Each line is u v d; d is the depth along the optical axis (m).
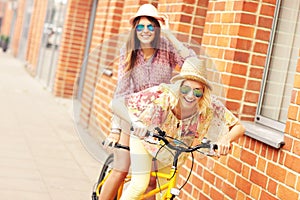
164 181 5.43
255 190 5.91
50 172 8.72
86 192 7.87
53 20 21.86
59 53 18.73
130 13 10.85
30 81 23.25
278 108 6.48
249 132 6.09
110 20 12.58
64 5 19.67
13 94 17.98
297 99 5.35
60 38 19.27
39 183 8.04
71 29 18.47
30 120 13.34
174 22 8.48
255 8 6.65
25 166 8.90
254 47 6.70
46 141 11.06
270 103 6.63
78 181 8.38
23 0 37.88
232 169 6.39
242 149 6.25
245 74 6.72
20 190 7.56
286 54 6.48
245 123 6.55
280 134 6.24
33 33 28.59
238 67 6.71
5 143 10.41
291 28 6.45
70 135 11.94
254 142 6.04
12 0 45.56
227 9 6.93
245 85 6.73
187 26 8.34
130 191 5.35
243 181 6.14
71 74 18.56
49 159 9.57
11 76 24.45
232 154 6.42
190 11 8.34
